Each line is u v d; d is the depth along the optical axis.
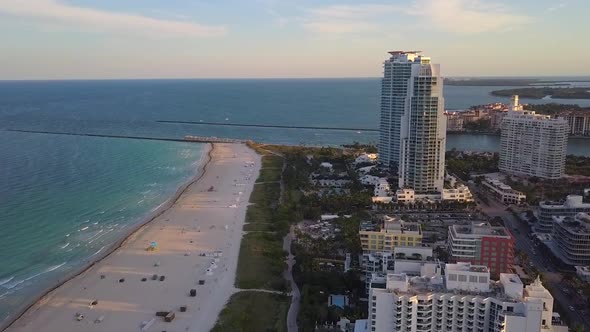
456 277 168.75
